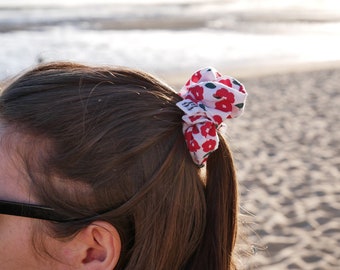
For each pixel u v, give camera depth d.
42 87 1.48
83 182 1.42
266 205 6.45
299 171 7.82
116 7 45.34
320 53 22.53
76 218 1.43
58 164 1.41
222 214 1.60
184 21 34.88
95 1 49.28
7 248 1.46
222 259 1.59
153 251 1.49
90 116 1.44
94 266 1.48
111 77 1.53
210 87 1.54
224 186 1.60
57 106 1.45
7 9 41.75
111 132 1.43
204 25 32.59
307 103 12.74
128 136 1.44
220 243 1.59
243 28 31.25
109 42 23.94
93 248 1.47
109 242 1.47
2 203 1.43
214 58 20.88
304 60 20.77
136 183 1.45
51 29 28.59
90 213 1.43
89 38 25.05
